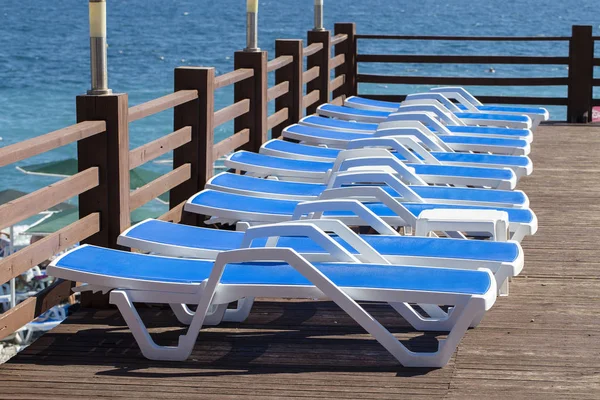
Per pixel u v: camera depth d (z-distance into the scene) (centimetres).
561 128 1320
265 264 485
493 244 509
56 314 1581
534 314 535
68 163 1775
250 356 472
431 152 791
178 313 521
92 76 557
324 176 734
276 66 959
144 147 622
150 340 466
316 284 443
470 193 644
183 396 421
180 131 701
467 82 1445
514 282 600
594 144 1175
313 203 516
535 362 461
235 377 443
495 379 439
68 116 4728
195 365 460
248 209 630
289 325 521
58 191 505
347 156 691
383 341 453
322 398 418
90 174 548
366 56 1431
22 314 478
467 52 7781
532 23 12156
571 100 1389
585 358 466
